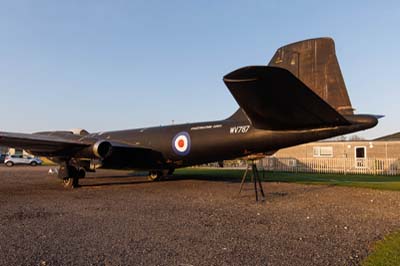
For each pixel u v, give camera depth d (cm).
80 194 991
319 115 700
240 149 993
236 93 593
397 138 2625
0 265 357
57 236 480
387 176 1909
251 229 527
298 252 405
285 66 882
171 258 381
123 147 1227
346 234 496
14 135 1073
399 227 545
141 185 1280
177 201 835
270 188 1155
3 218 614
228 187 1194
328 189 1123
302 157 2692
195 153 1123
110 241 454
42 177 1731
